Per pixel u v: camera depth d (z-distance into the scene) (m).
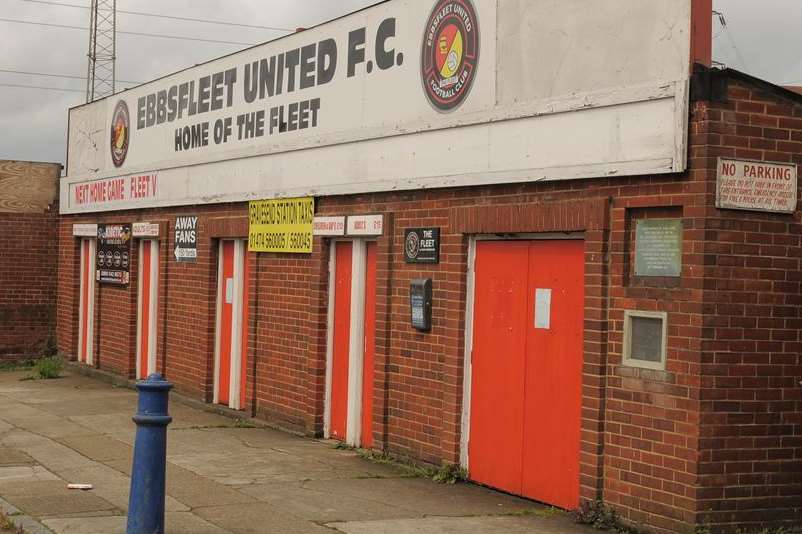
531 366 9.55
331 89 12.70
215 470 10.59
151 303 17.58
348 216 12.24
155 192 17.31
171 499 9.13
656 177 8.19
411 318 11.05
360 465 11.13
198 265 15.89
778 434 8.07
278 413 13.73
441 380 10.65
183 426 13.65
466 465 10.34
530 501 9.50
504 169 9.71
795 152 8.13
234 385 14.96
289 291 13.56
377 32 11.84
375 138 11.74
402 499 9.42
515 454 9.71
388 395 11.52
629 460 8.36
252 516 8.52
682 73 7.93
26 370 20.95
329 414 12.84
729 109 7.87
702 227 7.80
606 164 8.55
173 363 16.70
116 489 9.54
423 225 10.99
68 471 10.42
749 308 7.97
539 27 9.36
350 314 12.45
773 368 8.05
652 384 8.18
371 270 12.19
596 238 8.65
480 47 10.09
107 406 15.26
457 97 10.41
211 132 15.62
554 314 9.32
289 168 13.55
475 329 10.30
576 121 8.89
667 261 8.13
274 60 14.02
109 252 19.12
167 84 17.06
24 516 8.35
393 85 11.51
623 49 8.47
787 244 8.12
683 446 7.91
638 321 8.38
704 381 7.82
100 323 19.62
